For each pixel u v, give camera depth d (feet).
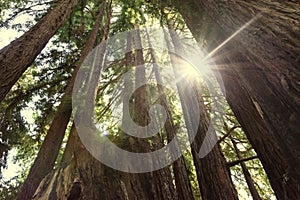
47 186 9.00
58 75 27.61
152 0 24.18
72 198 8.31
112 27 32.35
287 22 6.64
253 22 7.96
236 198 15.20
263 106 7.48
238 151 25.39
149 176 14.55
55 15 17.81
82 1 29.76
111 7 31.55
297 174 6.07
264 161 9.21
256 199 22.06
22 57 13.16
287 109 6.07
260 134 9.92
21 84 26.68
